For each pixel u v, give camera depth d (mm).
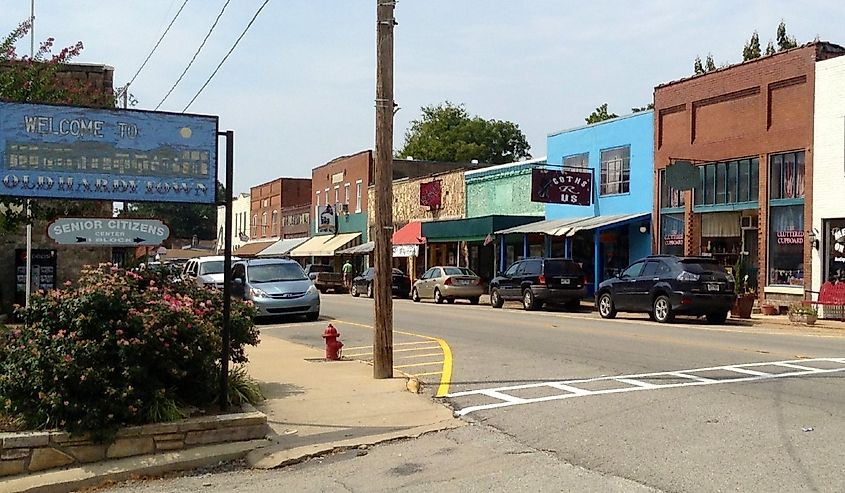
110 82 19359
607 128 30984
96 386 7293
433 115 80938
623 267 30016
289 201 68125
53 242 20109
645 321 22016
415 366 13047
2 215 10578
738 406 9078
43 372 7195
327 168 58375
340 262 54906
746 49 41781
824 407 8969
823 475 6367
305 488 6578
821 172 22328
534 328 19344
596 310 26922
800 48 23031
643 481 6371
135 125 8305
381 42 11211
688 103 27031
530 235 33969
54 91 11266
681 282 20688
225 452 7504
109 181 8203
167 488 6711
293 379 11234
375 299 11367
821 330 19297
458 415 9117
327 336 13453
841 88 21844
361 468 7133
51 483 6656
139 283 10023
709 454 7074
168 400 7762
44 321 7820
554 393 10266
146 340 7723
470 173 40062
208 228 92000
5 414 7375
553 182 30094
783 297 23406
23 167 7930
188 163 8477
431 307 29219
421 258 44781
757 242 24859
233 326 9836
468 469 6953
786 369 11867
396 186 48094
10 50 10773
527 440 7902
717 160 25906
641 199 29078
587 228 28312
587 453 7293
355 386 10688
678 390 10148
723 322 21422
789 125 23406
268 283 22375
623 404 9352
